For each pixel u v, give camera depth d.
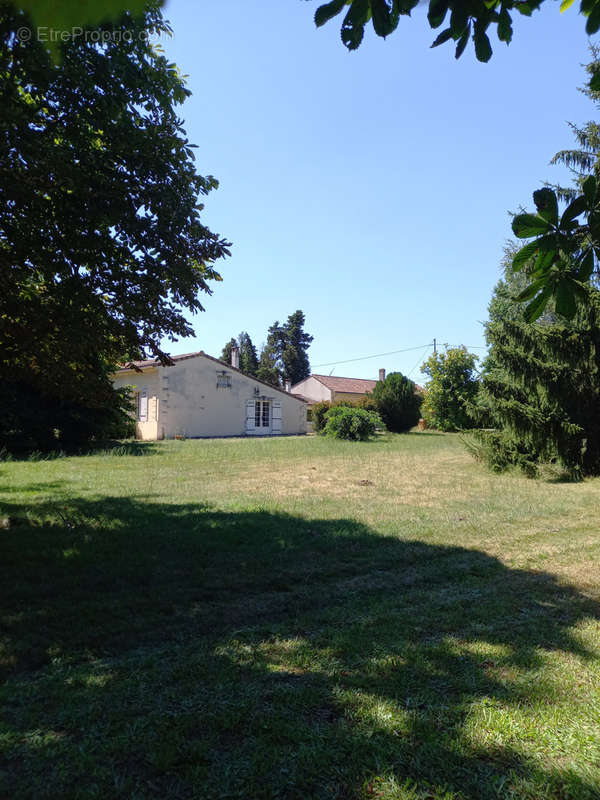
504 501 9.58
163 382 27.88
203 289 6.17
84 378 6.91
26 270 5.57
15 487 10.28
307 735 2.75
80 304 5.63
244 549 6.24
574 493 10.59
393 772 2.50
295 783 2.43
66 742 2.71
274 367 67.62
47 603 4.55
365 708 3.01
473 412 14.57
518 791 2.38
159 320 6.24
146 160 5.51
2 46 3.99
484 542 6.78
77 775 2.48
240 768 2.52
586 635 4.03
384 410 32.41
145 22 5.11
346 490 10.70
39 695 3.15
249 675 3.40
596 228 2.03
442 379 34.16
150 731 2.79
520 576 5.49
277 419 33.38
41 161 4.58
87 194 4.97
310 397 51.03
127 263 6.01
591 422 13.21
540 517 8.24
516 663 3.56
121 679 3.34
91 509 8.23
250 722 2.88
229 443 22.45
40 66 4.34
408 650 3.74
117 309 6.14
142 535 6.71
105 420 18.42
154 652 3.75
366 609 4.58
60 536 6.57
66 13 0.62
